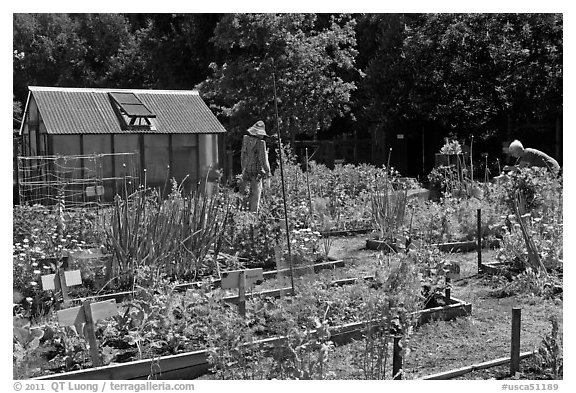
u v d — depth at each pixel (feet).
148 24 105.70
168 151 62.64
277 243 31.14
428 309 22.63
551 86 75.72
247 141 39.63
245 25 73.10
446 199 39.17
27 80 107.96
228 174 79.30
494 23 77.41
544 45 75.61
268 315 20.22
